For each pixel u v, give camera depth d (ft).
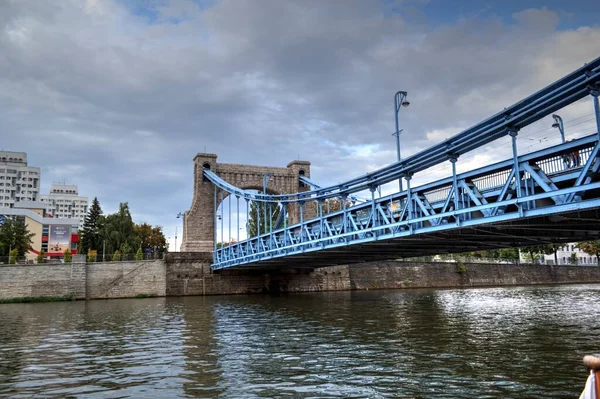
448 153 79.71
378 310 127.13
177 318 113.39
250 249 181.27
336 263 176.55
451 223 77.82
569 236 86.58
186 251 226.17
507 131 68.13
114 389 48.21
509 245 103.09
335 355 63.77
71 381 51.75
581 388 45.27
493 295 183.93
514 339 74.02
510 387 46.06
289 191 257.96
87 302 178.60
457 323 95.55
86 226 306.35
